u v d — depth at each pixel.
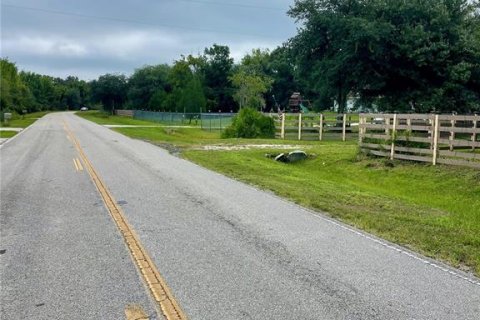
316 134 27.20
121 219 7.37
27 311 4.04
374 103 37.47
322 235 6.57
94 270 5.04
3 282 4.71
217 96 86.38
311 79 34.84
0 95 54.75
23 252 5.68
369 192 11.26
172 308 4.09
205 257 5.51
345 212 8.07
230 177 12.23
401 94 31.89
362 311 4.07
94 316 3.94
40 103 118.31
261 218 7.58
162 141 25.02
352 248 5.95
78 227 6.88
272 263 5.32
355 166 15.97
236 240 6.25
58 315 3.96
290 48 34.00
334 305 4.18
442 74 29.98
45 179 11.52
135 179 11.58
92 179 11.51
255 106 71.88
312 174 14.70
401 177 13.78
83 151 18.80
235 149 20.64
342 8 31.97
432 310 4.10
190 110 67.12
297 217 7.69
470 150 15.48
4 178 11.70
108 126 41.25
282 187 10.72
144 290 4.50
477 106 30.16
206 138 29.05
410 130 15.23
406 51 29.17
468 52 29.84
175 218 7.49
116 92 96.12
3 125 41.16
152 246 5.93
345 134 26.73
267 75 86.56
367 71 30.61
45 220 7.32
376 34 28.28
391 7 29.92
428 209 9.17
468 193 11.44
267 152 19.34
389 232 6.78
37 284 4.65
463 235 6.63
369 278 4.88
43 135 28.78
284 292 4.47
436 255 5.73
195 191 10.03
